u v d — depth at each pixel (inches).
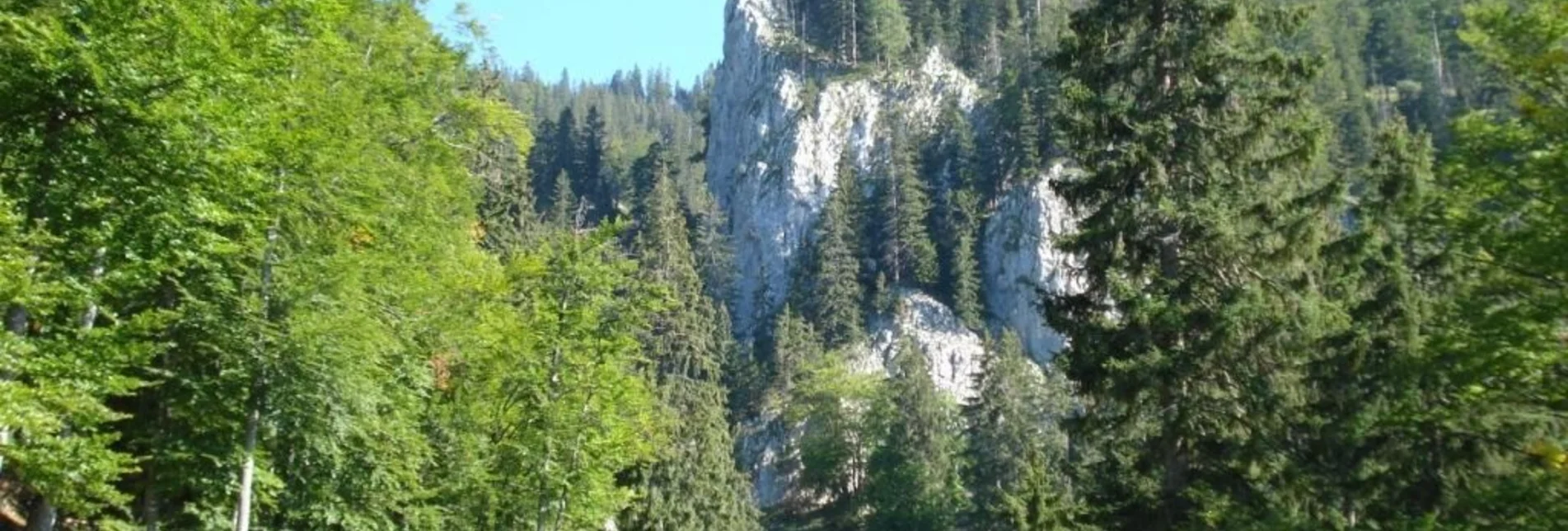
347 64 645.9
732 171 5521.7
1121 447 714.2
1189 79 690.8
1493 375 461.4
